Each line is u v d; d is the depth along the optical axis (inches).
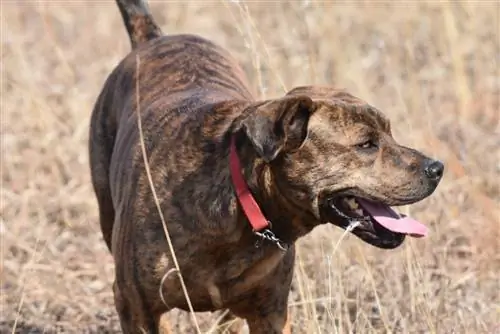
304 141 301.9
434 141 484.4
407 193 303.9
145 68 371.9
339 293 360.2
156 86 359.3
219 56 379.6
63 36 740.7
